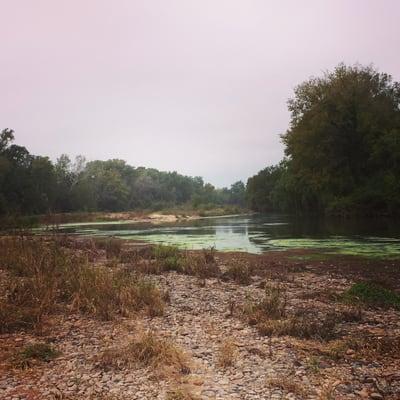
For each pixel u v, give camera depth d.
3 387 7.36
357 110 54.03
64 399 6.91
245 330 10.56
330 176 55.78
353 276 17.72
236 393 7.09
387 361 8.52
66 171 117.00
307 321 11.17
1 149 89.12
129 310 12.02
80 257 19.88
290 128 61.75
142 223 69.56
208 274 18.08
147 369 8.11
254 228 48.22
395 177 50.16
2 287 13.73
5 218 31.84
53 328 10.61
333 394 7.07
